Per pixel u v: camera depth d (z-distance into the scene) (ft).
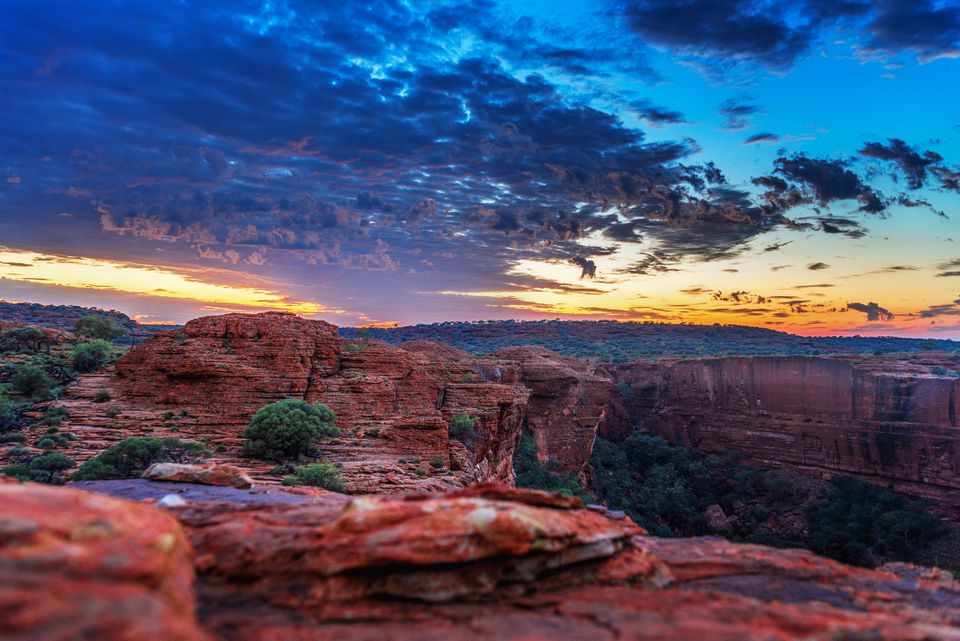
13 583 16.11
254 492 46.21
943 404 288.10
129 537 20.18
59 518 20.06
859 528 286.87
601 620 21.80
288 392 200.44
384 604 23.29
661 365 459.32
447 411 216.33
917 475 296.92
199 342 213.46
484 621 21.84
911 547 268.82
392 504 27.22
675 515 341.21
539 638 20.07
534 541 25.03
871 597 27.25
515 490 32.22
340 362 231.91
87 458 143.23
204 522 29.99
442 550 24.12
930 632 20.79
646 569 28.30
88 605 15.74
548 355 393.50
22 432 163.32
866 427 319.06
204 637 16.22
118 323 615.57
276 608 22.98
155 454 134.21
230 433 173.58
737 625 21.01
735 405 390.21
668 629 20.66
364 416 197.67
